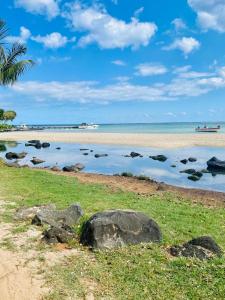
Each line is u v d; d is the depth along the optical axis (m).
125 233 3.39
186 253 3.22
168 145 17.66
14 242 3.49
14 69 9.16
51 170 9.77
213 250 3.28
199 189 7.35
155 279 2.78
